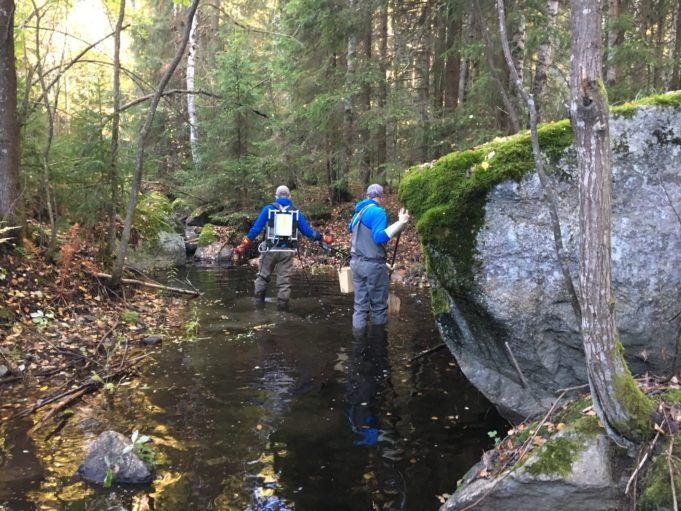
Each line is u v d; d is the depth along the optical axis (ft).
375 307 20.17
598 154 6.36
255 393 13.57
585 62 6.21
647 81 35.40
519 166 10.25
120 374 14.89
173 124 58.59
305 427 11.63
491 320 10.85
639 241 9.71
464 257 10.85
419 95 40.22
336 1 38.88
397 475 9.67
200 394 13.48
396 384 14.28
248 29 26.43
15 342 15.99
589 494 7.30
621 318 9.81
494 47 29.12
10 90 20.18
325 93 41.65
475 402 13.03
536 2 29.78
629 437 7.35
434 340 18.43
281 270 23.86
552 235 10.17
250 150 48.62
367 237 19.75
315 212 49.03
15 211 20.45
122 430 11.37
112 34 22.86
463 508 7.97
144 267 33.86
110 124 25.61
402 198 12.10
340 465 10.00
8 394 13.25
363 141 44.09
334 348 17.52
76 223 24.13
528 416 10.45
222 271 35.81
